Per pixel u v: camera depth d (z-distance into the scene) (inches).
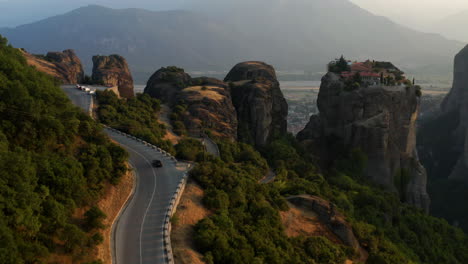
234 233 1507.1
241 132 3875.5
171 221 1467.8
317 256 1740.9
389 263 1935.3
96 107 2753.4
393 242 2775.6
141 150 2252.7
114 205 1533.0
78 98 2839.6
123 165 1712.6
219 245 1357.0
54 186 1272.1
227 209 1710.1
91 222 1286.9
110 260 1208.8
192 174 1939.0
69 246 1119.0
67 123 1649.9
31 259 986.7
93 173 1502.2
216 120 3452.3
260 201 1958.7
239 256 1342.3
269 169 3398.1
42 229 1111.6
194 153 2416.3
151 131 2726.4
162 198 1660.9
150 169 1990.7
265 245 1523.1
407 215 3380.9
